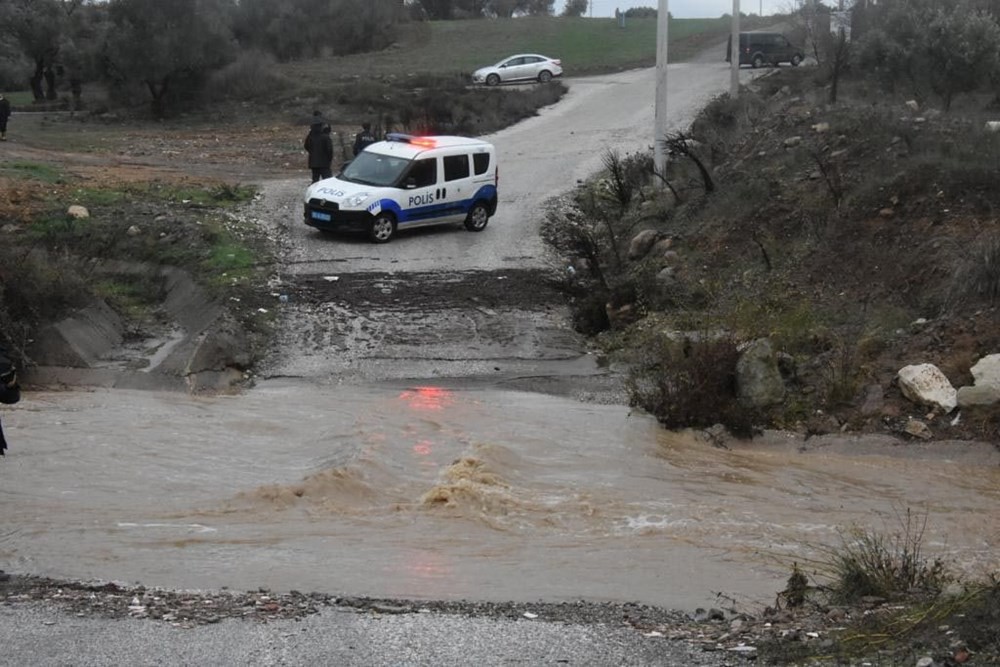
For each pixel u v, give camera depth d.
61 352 16.73
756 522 10.59
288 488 10.91
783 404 14.41
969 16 26.50
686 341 15.17
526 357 17.41
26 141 34.09
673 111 40.19
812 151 21.61
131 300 19.59
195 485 11.27
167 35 45.53
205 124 43.72
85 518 10.01
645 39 68.62
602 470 12.41
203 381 16.34
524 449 13.06
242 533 9.67
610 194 26.20
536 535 9.95
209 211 23.97
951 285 15.93
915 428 13.71
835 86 28.16
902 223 18.08
